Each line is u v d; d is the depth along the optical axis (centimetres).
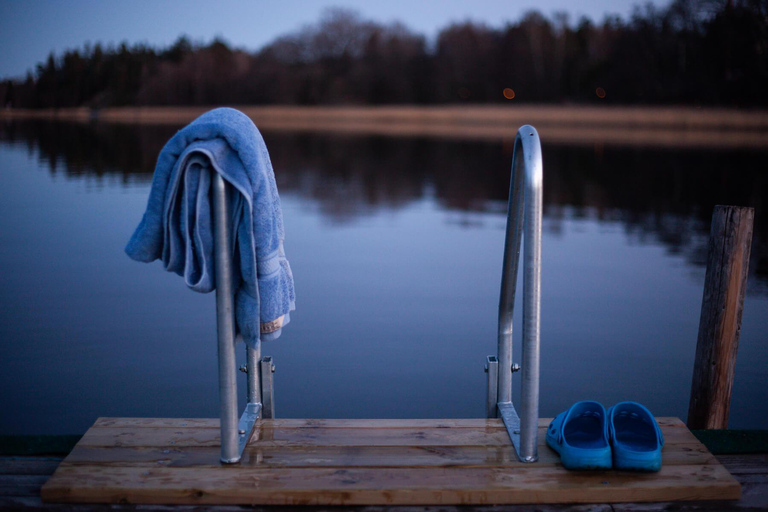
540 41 5697
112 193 1308
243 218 160
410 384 407
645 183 1612
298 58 6228
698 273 711
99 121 5503
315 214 1180
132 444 187
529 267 166
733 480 170
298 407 373
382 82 6059
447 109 5906
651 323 532
